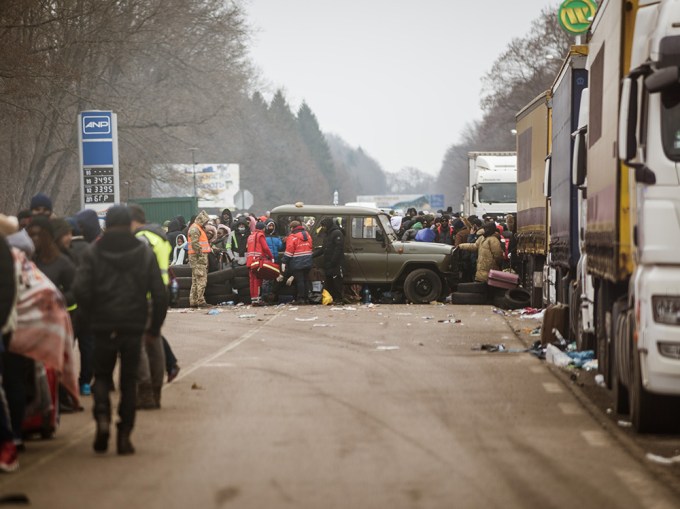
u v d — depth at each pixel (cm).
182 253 5603
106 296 1761
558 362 2894
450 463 1684
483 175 8631
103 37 9831
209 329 4059
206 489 1516
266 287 5466
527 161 5041
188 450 1798
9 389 1780
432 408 2212
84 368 2402
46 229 2144
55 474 1625
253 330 4003
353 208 5544
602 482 1561
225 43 11881
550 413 2162
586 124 2953
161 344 2238
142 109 11800
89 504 1434
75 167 12112
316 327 4109
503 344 3472
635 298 1956
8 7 7781
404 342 3541
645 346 1878
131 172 11794
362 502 1436
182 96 12156
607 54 2319
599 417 2127
